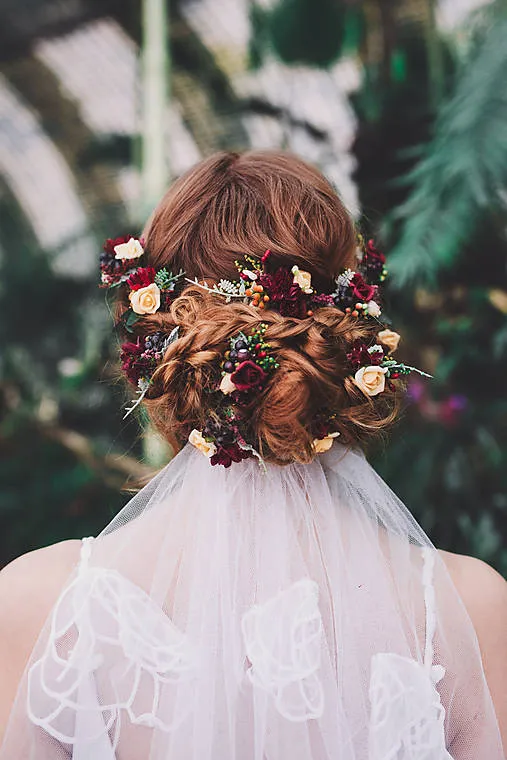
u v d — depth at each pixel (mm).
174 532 947
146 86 2639
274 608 892
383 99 2521
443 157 2100
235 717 870
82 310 3000
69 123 3047
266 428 909
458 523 2273
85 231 3033
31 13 2863
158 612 896
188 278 979
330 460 1011
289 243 958
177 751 857
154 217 1028
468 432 2307
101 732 868
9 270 3064
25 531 2689
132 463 2686
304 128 2658
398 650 900
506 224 2219
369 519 990
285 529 934
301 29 2570
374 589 924
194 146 2863
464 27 2330
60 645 892
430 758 868
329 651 898
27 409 2816
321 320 929
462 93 2131
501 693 970
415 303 2338
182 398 943
